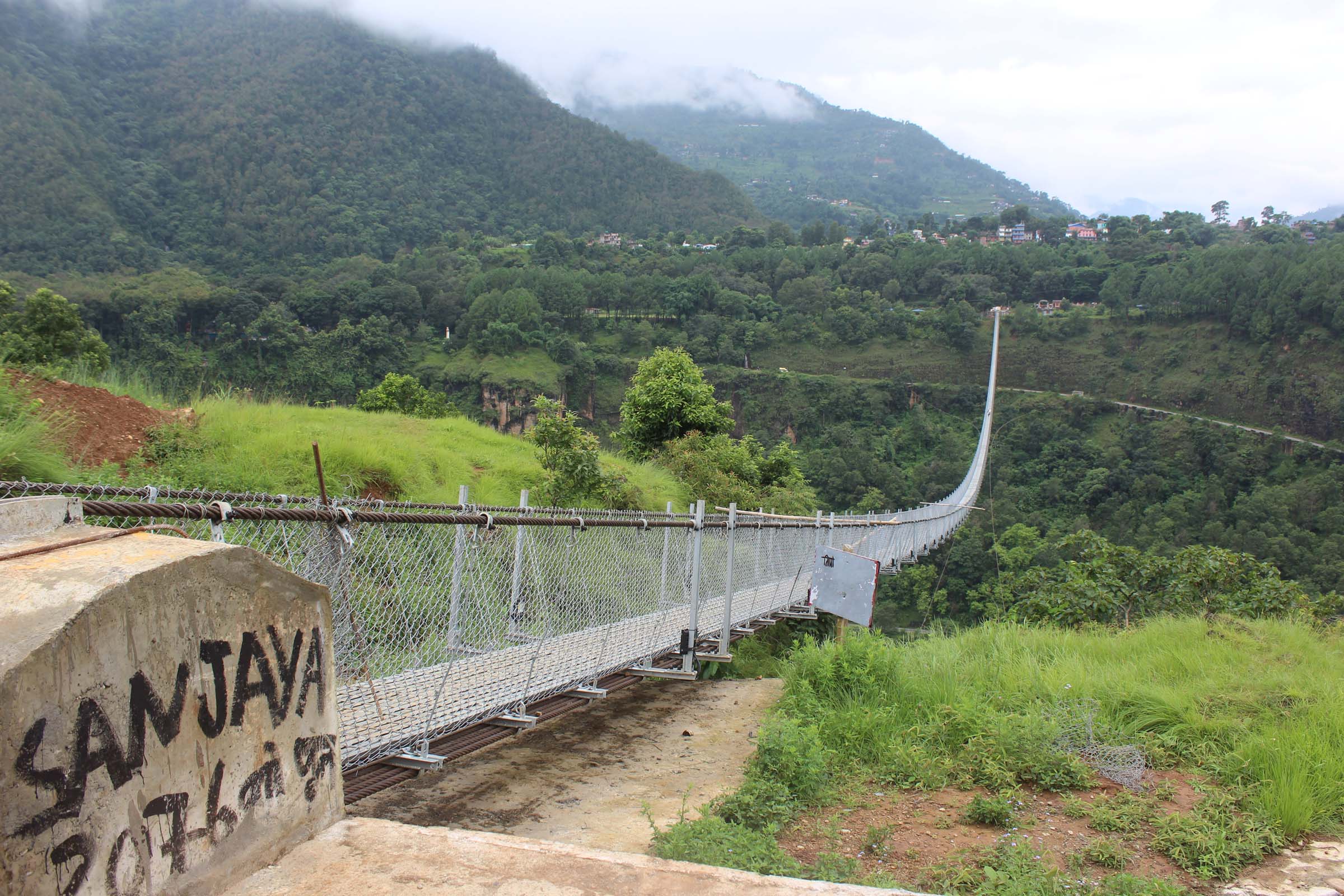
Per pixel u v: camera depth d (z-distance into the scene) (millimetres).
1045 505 64375
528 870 1826
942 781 4734
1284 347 80625
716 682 8109
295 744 2008
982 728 5242
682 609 7027
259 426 8836
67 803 1421
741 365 90375
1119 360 89500
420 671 4031
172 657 1658
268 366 52031
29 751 1354
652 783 5184
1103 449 70812
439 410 18719
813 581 7176
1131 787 4578
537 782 5133
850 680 6227
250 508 2797
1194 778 4652
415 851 1927
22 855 1338
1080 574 10828
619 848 4055
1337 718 4953
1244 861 3680
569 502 11180
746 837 3760
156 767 1611
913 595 32938
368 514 3312
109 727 1511
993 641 7875
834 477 62719
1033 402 82938
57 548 1704
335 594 3447
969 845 3910
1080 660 6891
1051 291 110125
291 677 2006
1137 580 10961
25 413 5848
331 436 8891
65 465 5672
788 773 4562
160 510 2521
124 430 7305
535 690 4598
